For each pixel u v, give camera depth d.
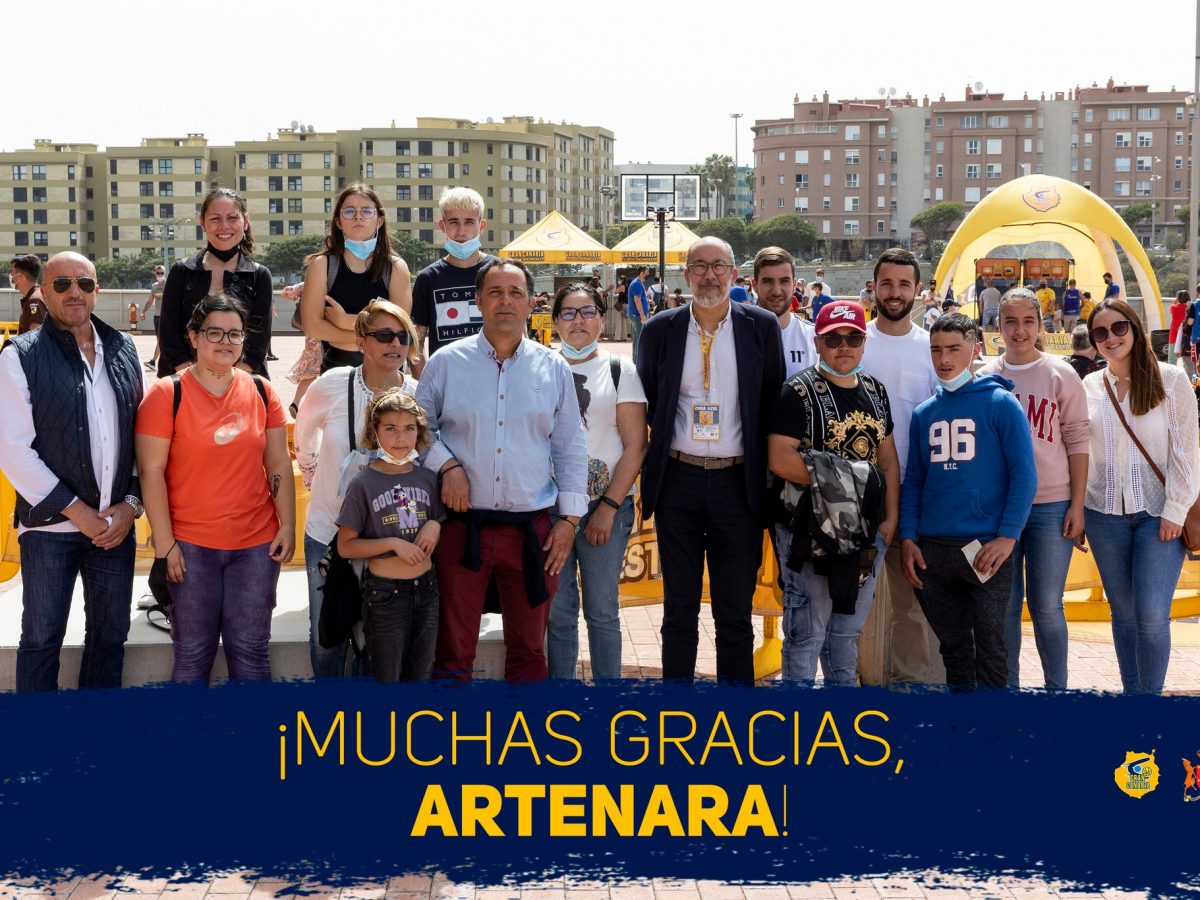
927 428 5.16
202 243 157.38
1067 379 5.32
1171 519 5.16
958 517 5.06
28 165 158.00
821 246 142.88
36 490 4.69
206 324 4.73
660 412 5.13
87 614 4.99
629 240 33.47
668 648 5.18
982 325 28.58
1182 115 136.75
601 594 5.29
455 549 4.79
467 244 5.98
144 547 6.59
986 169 138.75
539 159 165.38
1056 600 5.36
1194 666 6.35
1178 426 5.22
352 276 5.88
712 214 154.25
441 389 4.86
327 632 4.73
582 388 5.21
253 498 4.89
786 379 5.18
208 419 4.80
